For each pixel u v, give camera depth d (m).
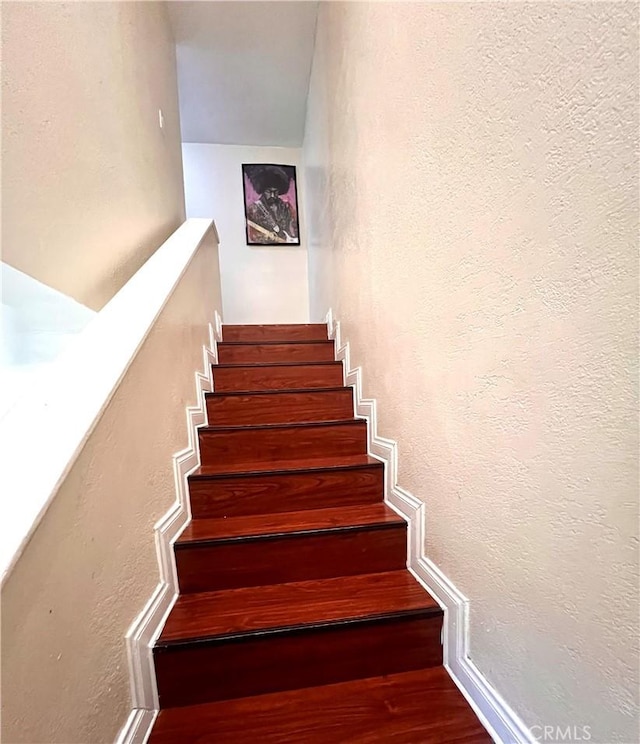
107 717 0.85
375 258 1.77
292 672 1.12
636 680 0.63
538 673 0.83
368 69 1.78
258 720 1.02
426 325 1.28
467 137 1.00
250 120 4.00
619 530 0.64
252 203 4.38
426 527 1.32
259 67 3.40
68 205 1.21
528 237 0.80
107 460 0.91
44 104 1.09
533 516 0.83
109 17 1.57
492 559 0.97
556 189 0.73
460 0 1.00
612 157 0.62
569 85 0.68
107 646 0.87
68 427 0.78
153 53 2.24
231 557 1.34
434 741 0.95
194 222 2.49
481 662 1.03
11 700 0.57
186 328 1.79
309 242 4.03
